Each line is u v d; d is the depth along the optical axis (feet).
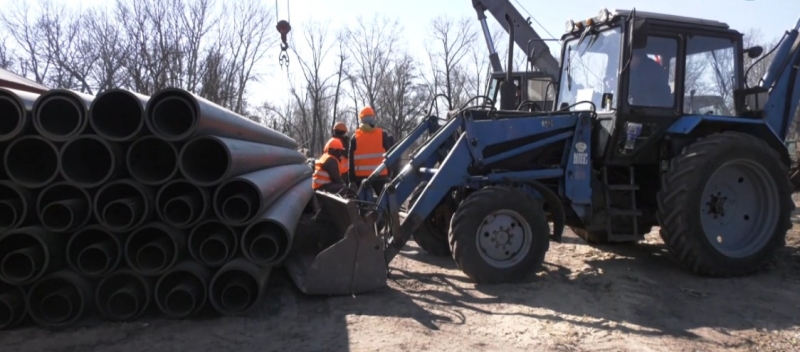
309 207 26.81
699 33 21.15
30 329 14.82
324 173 25.26
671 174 20.02
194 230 15.44
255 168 18.10
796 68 22.84
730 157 19.92
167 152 15.88
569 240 27.04
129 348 13.64
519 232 19.36
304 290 17.11
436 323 15.37
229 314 15.72
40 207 14.61
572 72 23.20
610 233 20.90
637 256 23.53
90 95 15.69
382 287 17.92
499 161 20.44
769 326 15.60
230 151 14.93
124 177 15.40
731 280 19.98
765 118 22.18
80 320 15.37
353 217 17.52
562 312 16.43
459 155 19.74
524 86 27.76
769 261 21.04
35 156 15.58
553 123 20.81
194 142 14.87
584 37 22.48
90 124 14.38
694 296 18.07
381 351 13.46
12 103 14.35
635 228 20.95
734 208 21.18
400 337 14.32
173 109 15.39
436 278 19.90
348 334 14.48
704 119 20.40
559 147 21.34
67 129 15.11
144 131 14.79
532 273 19.43
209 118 15.15
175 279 16.03
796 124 31.35
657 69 20.79
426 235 23.36
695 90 21.27
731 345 14.26
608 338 14.53
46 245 14.39
